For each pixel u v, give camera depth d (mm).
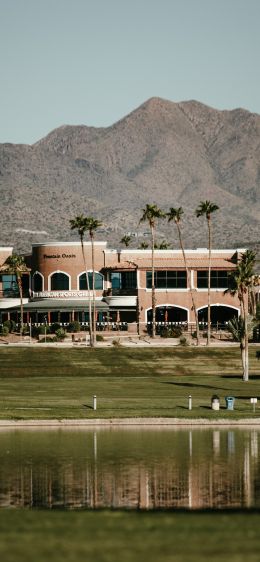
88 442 130125
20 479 107125
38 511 80812
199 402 164250
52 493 100188
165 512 86062
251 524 71375
